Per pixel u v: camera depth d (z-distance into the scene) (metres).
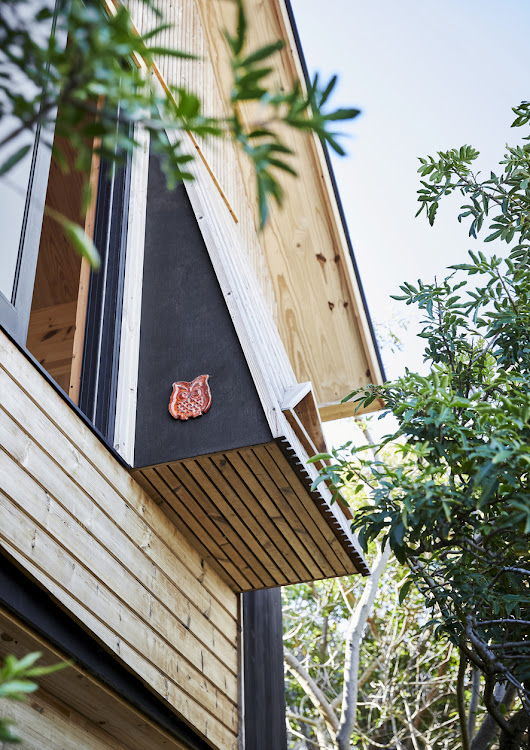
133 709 2.94
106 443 3.02
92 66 0.68
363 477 2.63
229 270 3.72
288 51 5.27
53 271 5.38
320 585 10.59
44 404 2.61
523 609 3.18
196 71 4.88
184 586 3.49
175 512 3.46
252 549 3.77
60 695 2.79
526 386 3.05
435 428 2.63
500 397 2.41
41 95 0.70
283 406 3.37
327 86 0.69
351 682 8.42
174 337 3.52
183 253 3.75
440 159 3.88
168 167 0.75
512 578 2.88
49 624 2.46
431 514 2.50
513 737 3.63
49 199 5.12
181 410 3.31
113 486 3.02
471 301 3.83
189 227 3.83
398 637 10.01
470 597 2.90
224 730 3.59
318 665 10.11
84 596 2.59
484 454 2.28
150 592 3.12
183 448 3.22
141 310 3.64
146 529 3.22
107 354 3.41
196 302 3.59
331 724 8.84
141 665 2.87
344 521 3.76
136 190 3.91
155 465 3.21
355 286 6.31
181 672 3.24
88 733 2.96
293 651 10.73
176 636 3.27
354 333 6.40
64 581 2.49
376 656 10.48
